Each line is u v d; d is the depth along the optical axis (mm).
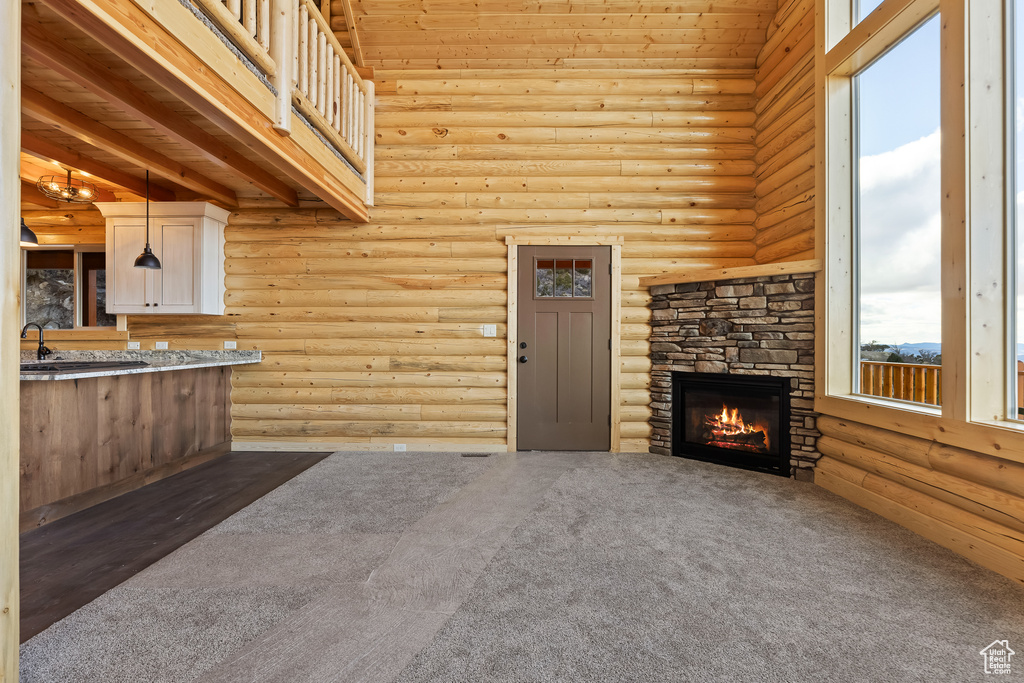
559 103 4699
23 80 2617
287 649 1689
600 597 2029
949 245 2492
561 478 3783
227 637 1760
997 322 2395
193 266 4445
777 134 4332
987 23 2381
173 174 3830
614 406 4703
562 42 4586
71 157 3785
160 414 3812
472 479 3762
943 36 2520
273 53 2855
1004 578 2178
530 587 2111
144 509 3115
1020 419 2350
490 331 4746
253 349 4746
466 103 4699
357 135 4289
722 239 4770
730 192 4785
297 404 4762
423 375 4742
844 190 3496
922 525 2650
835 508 3096
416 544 2564
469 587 2113
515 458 4430
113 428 3367
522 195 4727
